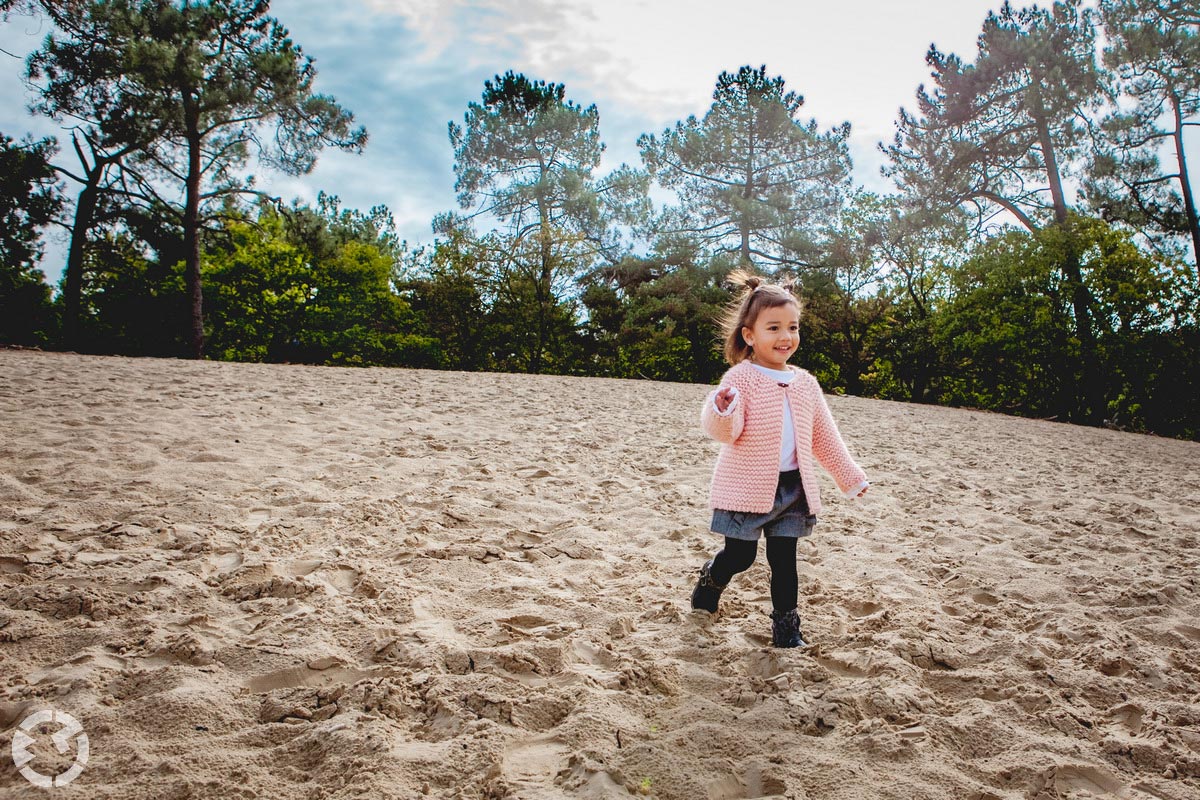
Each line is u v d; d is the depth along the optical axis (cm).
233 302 3184
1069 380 2455
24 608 299
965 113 2628
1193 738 254
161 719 226
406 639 295
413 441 768
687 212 3619
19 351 1741
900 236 2909
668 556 439
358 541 419
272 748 217
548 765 218
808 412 326
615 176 3803
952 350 2805
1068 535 545
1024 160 2661
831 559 452
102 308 2983
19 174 2323
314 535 423
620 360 3728
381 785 198
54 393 908
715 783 213
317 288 3356
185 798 192
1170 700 285
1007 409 2847
